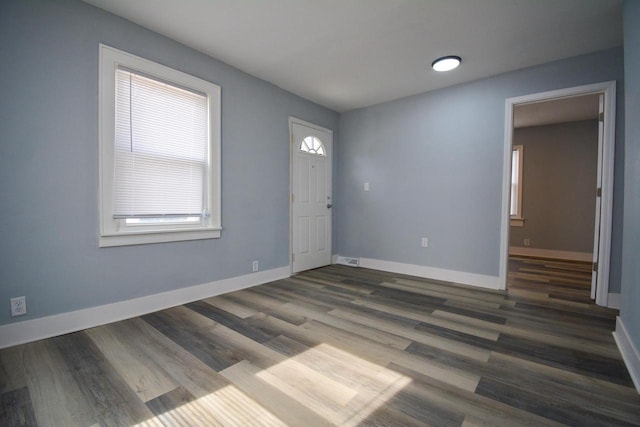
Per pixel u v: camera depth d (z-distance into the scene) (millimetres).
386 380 1475
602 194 2627
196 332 2008
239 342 1866
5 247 1752
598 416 1225
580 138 4777
